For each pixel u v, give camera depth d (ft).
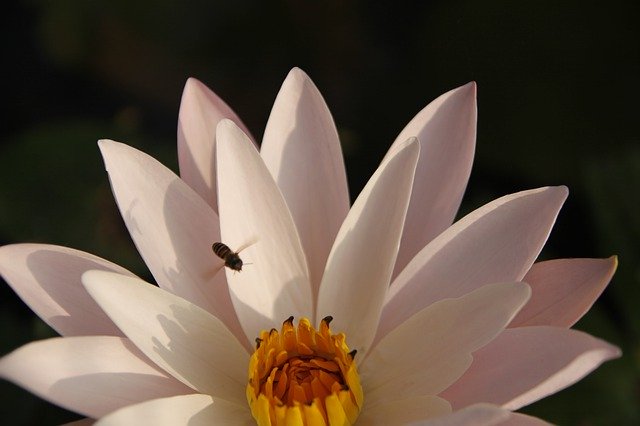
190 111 1.58
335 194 1.55
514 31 1.96
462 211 1.84
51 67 2.16
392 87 2.04
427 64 2.01
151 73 2.13
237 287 1.50
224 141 1.48
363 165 2.01
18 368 1.36
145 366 1.45
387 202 1.49
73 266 1.48
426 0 2.10
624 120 1.91
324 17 2.11
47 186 1.91
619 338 1.78
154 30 2.11
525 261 1.47
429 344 1.45
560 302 1.49
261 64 2.12
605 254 1.81
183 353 1.46
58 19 2.10
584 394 1.75
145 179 1.50
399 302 1.50
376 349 1.48
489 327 1.41
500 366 1.42
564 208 1.92
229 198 1.49
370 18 2.12
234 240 1.50
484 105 1.95
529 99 1.94
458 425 1.31
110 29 2.11
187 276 1.50
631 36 1.92
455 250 1.49
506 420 1.39
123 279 1.43
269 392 1.45
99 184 1.91
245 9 2.12
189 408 1.43
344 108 2.07
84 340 1.41
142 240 1.49
